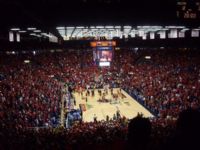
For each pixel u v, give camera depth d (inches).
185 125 92.7
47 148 398.6
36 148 403.5
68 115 1114.1
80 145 397.4
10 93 1194.0
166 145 95.0
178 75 1818.4
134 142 92.7
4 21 1123.9
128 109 1396.4
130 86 1727.4
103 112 1347.2
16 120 847.7
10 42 1453.0
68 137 485.7
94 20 1451.8
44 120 968.3
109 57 1739.7
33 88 1379.2
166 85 1567.4
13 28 1183.6
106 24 1475.1
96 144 388.5
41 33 1784.0
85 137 477.7
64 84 1847.9
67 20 1391.5
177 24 1667.1
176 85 1555.1
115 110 1381.6
